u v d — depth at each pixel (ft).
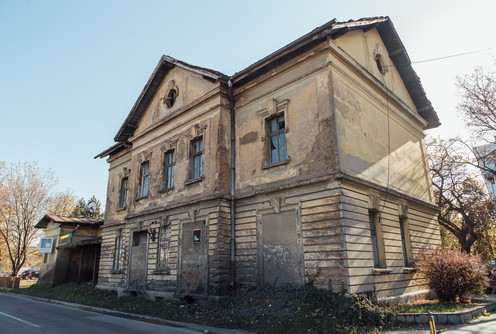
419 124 60.39
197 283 43.50
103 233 76.48
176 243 48.75
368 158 41.45
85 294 66.03
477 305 37.63
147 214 56.34
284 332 28.25
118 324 35.96
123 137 67.92
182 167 51.85
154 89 62.75
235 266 42.68
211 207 44.42
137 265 55.98
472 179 72.79
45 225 100.73
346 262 32.32
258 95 45.68
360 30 48.32
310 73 40.22
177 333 30.71
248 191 43.52
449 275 39.68
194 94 53.11
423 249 49.37
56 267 86.79
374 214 41.01
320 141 37.32
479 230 73.82
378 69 50.67
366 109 44.01
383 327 29.37
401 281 41.32
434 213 57.06
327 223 34.55
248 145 45.42
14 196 112.37
